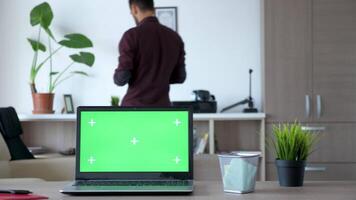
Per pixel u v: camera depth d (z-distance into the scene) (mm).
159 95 2982
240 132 4309
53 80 4391
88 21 4410
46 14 4156
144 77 2963
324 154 4051
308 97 4047
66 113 4223
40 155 4020
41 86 4406
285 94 4055
